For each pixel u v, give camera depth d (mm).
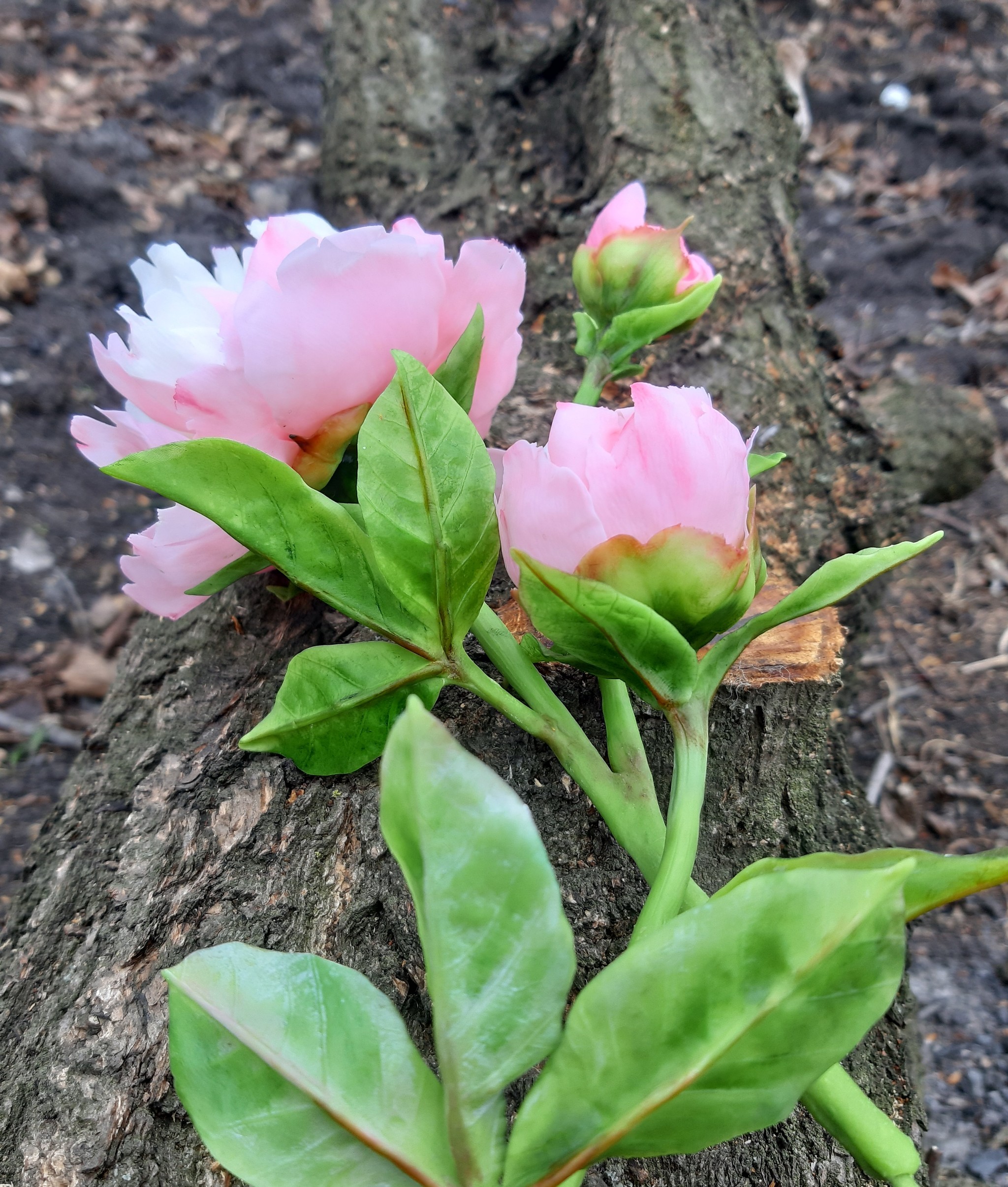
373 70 744
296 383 253
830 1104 234
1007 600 1036
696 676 240
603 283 372
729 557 231
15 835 754
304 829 354
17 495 977
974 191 1423
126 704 443
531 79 710
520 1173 196
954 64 1637
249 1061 211
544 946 193
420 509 254
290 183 1245
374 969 334
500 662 292
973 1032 725
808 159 1464
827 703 381
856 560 247
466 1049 192
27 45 1393
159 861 354
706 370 542
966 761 896
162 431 273
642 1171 319
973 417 850
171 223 1167
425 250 245
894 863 201
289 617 417
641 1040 195
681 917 195
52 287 1109
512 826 189
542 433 477
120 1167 293
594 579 233
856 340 1235
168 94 1351
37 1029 324
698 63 655
